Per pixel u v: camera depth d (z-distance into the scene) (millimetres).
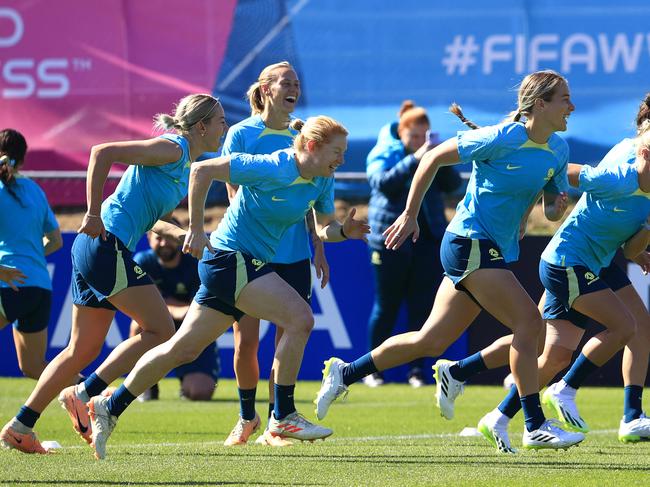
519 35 50094
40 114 51594
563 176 21891
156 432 27531
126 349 21344
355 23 50562
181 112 21453
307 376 43000
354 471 19125
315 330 42938
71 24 51500
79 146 51500
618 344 23281
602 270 24453
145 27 51188
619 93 49688
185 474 18609
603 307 22906
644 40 49531
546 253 23516
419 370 42188
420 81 50531
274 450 22578
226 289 20391
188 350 20609
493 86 50219
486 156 21062
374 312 40938
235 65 51000
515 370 21281
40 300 27234
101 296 21125
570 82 49938
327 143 19875
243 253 20453
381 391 39875
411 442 24781
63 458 20891
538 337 21281
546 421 21406
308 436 21750
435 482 17781
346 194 50938
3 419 29641
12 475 18375
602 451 22719
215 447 23422
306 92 50906
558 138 21609
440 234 40344
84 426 21531
